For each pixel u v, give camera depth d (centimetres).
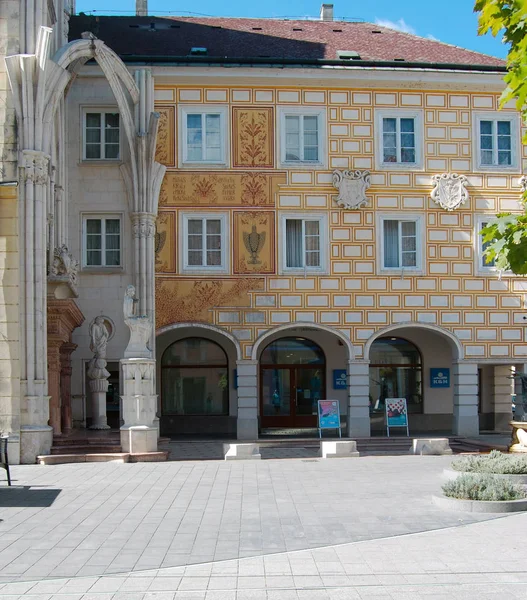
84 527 1399
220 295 3167
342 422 3559
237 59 3186
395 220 3269
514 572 1084
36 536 1331
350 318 3222
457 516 1473
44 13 2484
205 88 3203
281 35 3619
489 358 3278
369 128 3259
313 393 3603
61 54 2545
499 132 3328
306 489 1811
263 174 3206
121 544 1273
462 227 3284
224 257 3181
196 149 3198
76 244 3131
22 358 2339
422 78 3259
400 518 1457
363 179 3234
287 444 3069
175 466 2252
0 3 2431
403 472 2106
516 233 1005
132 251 3109
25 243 2358
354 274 3228
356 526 1391
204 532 1355
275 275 3192
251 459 2430
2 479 1981
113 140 3186
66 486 1864
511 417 3631
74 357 3094
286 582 1046
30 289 2348
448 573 1082
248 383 3167
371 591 1002
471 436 3234
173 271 3148
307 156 3244
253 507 1584
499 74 3278
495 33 1038
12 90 2378
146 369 2469
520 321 3303
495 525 1391
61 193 2983
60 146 2969
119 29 3600
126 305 2495
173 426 3519
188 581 1059
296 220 3231
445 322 3266
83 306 3112
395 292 3244
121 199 3144
